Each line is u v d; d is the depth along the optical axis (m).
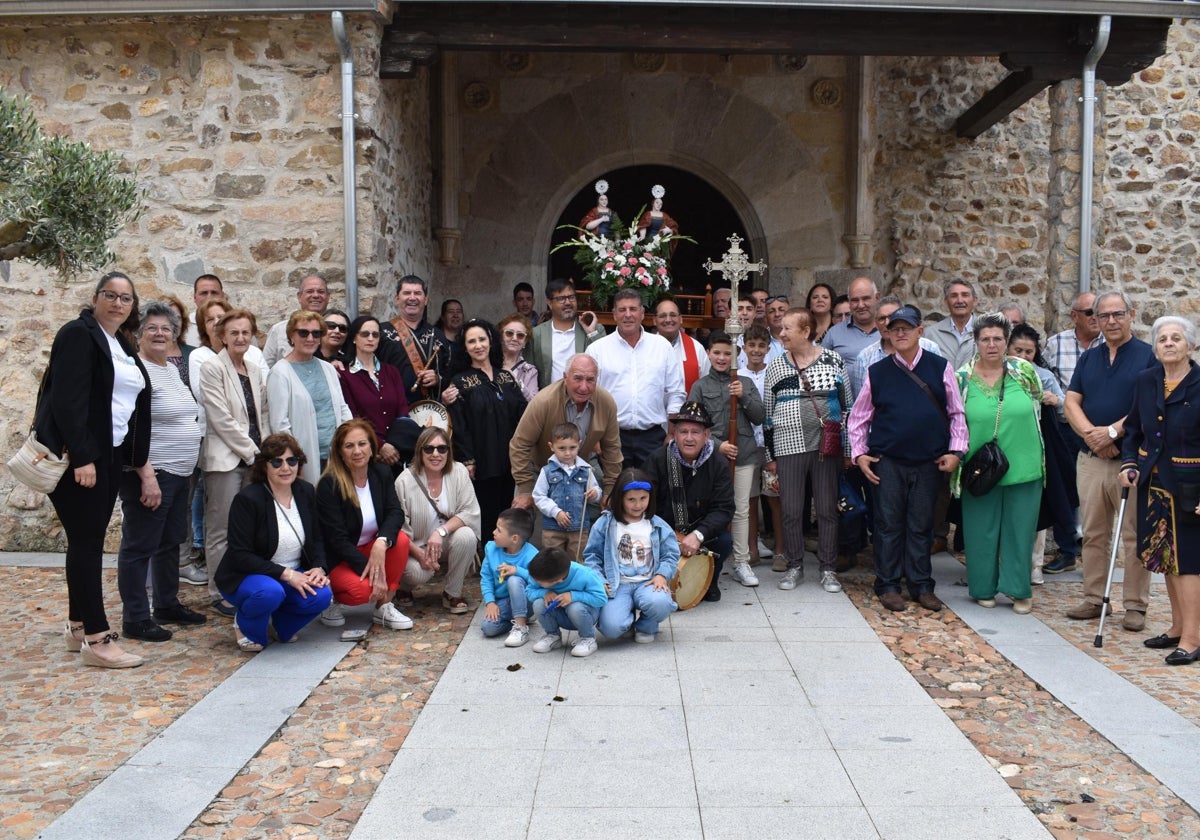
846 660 4.89
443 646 5.14
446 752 3.80
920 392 5.80
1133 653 5.06
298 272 7.10
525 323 6.55
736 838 3.15
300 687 4.46
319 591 5.00
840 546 6.72
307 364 5.81
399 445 6.00
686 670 4.75
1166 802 3.44
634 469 5.38
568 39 7.15
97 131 7.14
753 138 9.75
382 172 7.39
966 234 9.79
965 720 4.18
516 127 9.65
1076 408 5.59
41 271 7.23
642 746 3.86
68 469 4.52
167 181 7.12
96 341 4.52
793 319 6.17
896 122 9.80
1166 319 4.90
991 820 3.28
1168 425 4.89
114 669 4.72
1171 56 9.75
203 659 4.89
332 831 3.22
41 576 6.48
